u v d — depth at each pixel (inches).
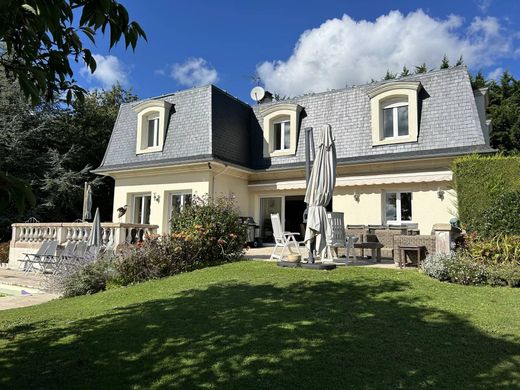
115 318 303.7
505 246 444.8
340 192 821.9
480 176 556.7
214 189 856.3
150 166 905.5
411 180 736.3
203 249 576.4
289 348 223.8
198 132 892.0
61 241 765.3
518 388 179.5
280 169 884.6
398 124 805.9
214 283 405.7
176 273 513.3
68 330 280.1
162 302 342.3
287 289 365.1
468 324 265.7
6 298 460.4
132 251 510.0
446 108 757.9
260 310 299.1
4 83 1114.7
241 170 895.1
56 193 1240.2
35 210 1187.9
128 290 419.8
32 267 708.0
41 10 111.0
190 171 876.0
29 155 1270.9
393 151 781.9
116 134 1060.5
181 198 918.4
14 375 201.2
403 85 784.3
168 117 963.3
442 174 711.1
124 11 137.9
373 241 636.1
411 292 350.3
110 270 482.9
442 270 407.5
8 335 272.8
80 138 1439.5
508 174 543.5
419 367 200.5
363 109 854.5
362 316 281.4
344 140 853.2
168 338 246.5
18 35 139.6
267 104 1020.5
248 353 217.9
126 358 218.7
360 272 438.0
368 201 789.2
